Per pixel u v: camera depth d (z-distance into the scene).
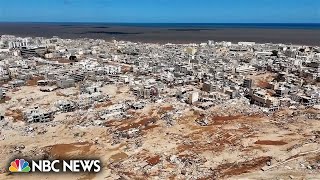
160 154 142.00
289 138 154.12
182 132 166.62
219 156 138.12
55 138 164.38
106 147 151.50
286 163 127.06
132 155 142.25
